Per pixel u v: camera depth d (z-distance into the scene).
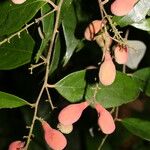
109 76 0.43
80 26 0.49
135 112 0.72
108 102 0.47
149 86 0.50
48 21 0.46
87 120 0.59
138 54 0.53
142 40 0.54
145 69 0.50
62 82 0.47
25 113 0.57
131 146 0.75
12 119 0.68
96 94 0.47
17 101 0.46
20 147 0.46
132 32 0.54
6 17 0.46
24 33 0.48
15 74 0.58
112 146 0.67
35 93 0.56
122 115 0.72
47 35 0.46
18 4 0.46
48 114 0.56
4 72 0.59
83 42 0.51
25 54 0.49
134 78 0.51
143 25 0.47
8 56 0.48
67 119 0.44
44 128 0.45
